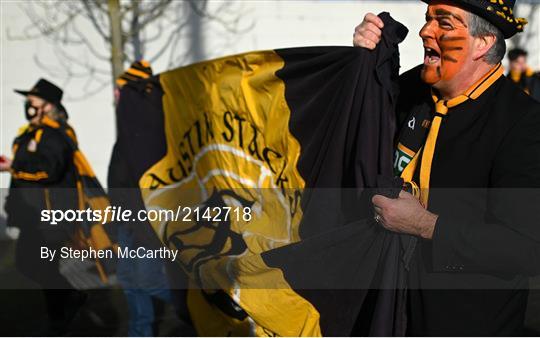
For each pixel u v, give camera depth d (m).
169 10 11.11
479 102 3.17
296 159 3.93
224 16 11.25
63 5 10.96
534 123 3.01
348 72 3.59
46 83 7.39
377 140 3.46
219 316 4.54
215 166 4.52
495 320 3.15
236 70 4.29
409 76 3.60
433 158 3.23
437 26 3.16
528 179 2.95
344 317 3.51
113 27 10.03
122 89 5.19
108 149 11.27
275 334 3.73
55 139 6.93
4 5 10.83
